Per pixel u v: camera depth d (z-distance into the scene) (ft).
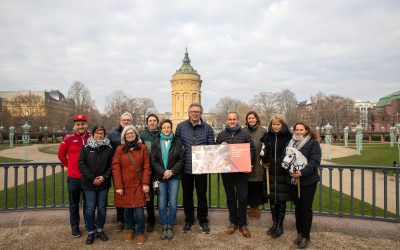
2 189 38.45
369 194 37.24
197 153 21.15
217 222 23.25
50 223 23.08
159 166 20.48
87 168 19.62
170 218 20.71
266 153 20.62
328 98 311.27
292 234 21.33
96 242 19.94
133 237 20.71
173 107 283.18
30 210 24.17
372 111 328.29
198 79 283.59
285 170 19.90
